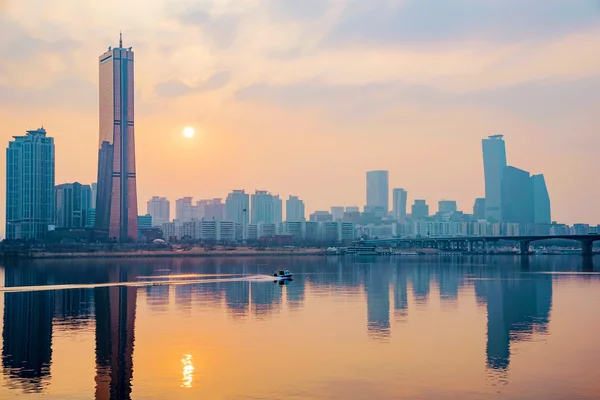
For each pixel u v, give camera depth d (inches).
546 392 3494.1
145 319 5979.3
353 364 4092.0
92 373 3905.0
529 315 6131.9
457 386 3604.8
